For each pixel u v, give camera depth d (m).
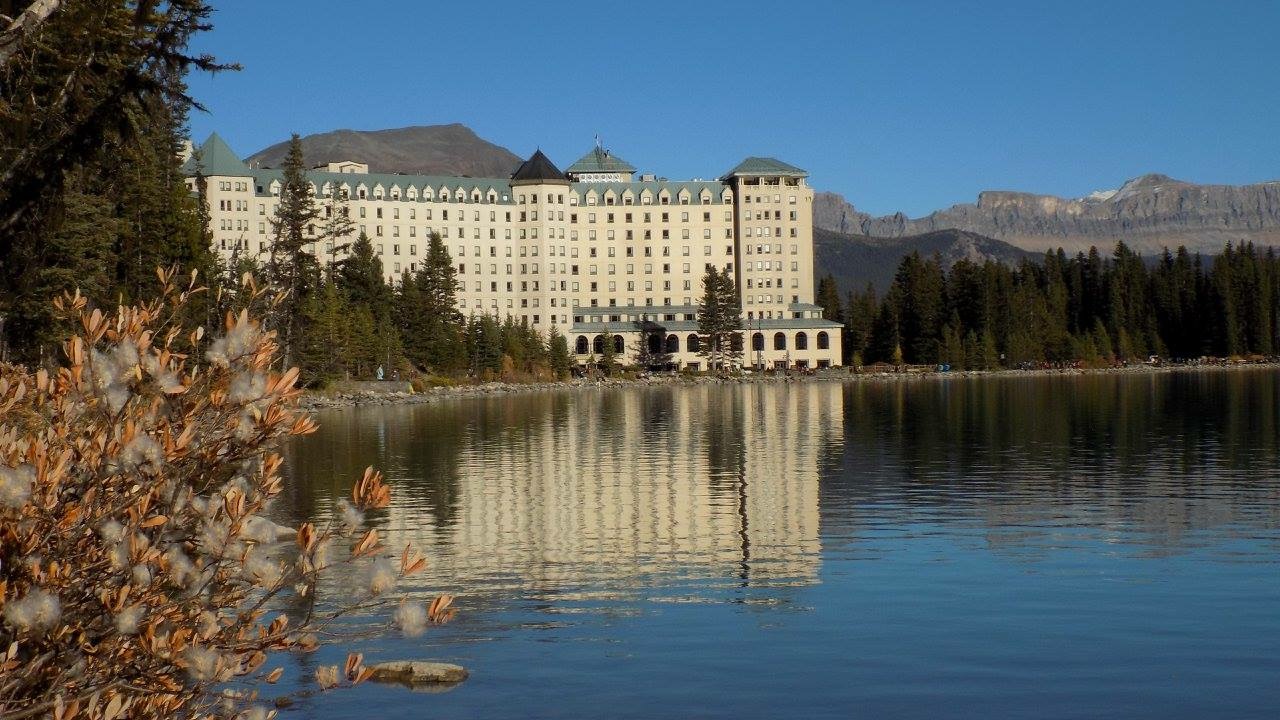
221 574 9.12
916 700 17.73
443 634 21.34
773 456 55.66
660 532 32.50
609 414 96.62
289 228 115.81
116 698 8.43
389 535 32.16
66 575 8.18
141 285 76.31
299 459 55.72
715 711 17.36
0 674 7.97
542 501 39.31
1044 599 23.73
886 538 31.14
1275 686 18.11
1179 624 21.67
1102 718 16.88
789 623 22.09
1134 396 114.81
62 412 9.05
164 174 90.69
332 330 120.00
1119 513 35.03
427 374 168.38
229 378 9.17
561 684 18.56
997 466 49.31
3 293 25.12
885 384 173.62
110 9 22.94
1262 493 39.09
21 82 23.25
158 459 8.59
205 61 26.55
